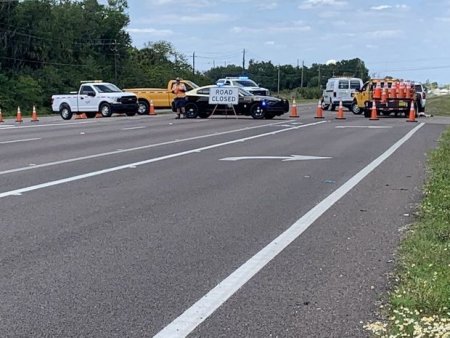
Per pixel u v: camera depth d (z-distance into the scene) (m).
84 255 6.76
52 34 74.38
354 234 7.67
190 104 34.00
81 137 21.30
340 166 13.75
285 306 5.23
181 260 6.59
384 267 6.27
